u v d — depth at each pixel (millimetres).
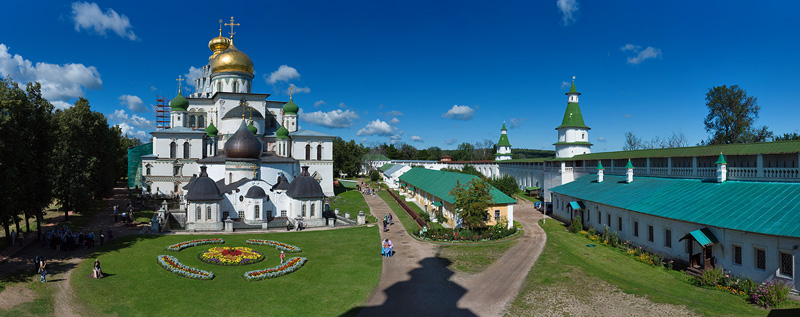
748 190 34875
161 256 38906
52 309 27188
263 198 58375
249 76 92500
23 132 35844
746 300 26375
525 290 29859
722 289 28453
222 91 91000
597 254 39625
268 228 55969
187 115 89812
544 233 50219
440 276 34188
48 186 43906
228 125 85500
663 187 43656
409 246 45031
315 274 35062
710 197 36250
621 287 29031
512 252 40938
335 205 80188
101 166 74375
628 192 46688
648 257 36469
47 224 55281
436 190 66375
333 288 31641
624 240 43094
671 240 36188
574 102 89562
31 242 44406
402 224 59281
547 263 36188
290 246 43875
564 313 25500
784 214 28641
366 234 51969
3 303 27156
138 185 96500
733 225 29719
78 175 56688
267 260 39375
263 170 68500
